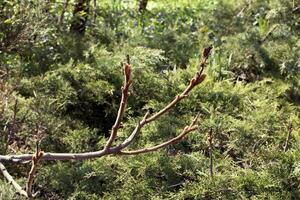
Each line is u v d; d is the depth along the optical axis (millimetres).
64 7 5484
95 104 4703
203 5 7980
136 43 5684
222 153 4047
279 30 5832
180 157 3713
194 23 6699
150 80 4797
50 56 5117
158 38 5789
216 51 5680
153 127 4098
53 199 3510
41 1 5016
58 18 5547
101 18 6383
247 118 4320
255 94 4754
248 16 6445
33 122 4008
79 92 4633
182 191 3391
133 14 6977
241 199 3320
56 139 3984
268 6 6488
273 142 4082
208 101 4621
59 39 5309
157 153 3705
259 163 3750
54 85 4594
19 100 4219
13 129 3865
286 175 3416
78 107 4617
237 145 3980
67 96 4453
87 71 4789
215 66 5238
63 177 3613
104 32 5805
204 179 3441
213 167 3666
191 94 4598
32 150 3807
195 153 3771
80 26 5688
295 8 6051
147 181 3529
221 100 4629
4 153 3623
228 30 6219
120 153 1596
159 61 5129
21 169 3682
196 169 3660
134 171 3680
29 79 4703
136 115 4637
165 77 4895
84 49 5305
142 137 4059
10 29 4547
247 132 4055
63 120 4270
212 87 4785
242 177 3453
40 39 4992
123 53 5176
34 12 4809
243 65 5492
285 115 4609
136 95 4711
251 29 5938
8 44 4602
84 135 4062
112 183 3617
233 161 3787
